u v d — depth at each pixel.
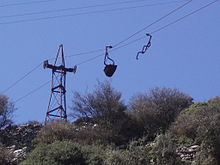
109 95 79.19
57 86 76.06
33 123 78.62
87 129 73.81
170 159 57.88
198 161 58.16
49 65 75.88
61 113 75.69
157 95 80.38
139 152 58.75
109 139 73.06
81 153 61.78
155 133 72.81
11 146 72.19
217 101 74.00
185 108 78.19
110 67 55.22
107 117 77.31
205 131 60.19
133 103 80.06
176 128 69.12
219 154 58.31
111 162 58.12
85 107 78.50
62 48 76.38
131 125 76.75
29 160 61.59
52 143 65.88
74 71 76.38
